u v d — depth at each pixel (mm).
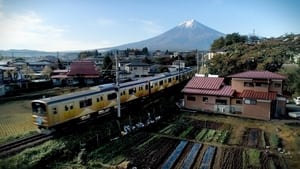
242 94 24625
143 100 30594
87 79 50844
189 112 26516
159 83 34125
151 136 18875
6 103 31547
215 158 14867
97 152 15523
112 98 24156
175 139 18188
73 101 19625
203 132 19812
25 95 37375
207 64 47438
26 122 22062
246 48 56125
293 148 16500
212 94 25969
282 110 24531
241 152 15742
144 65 62438
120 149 16125
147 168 13406
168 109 27203
